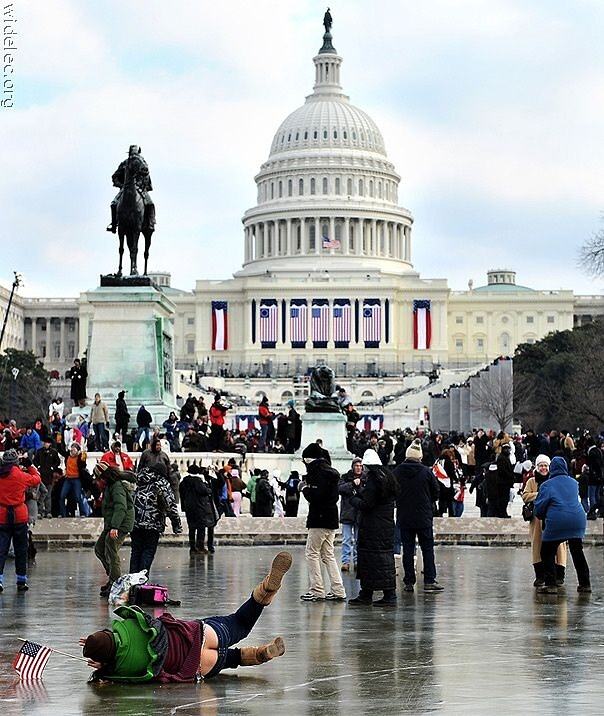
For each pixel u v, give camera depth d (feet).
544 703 63.10
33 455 199.11
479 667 73.56
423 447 226.38
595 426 510.17
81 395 230.68
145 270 233.96
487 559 152.05
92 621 92.94
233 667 70.79
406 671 72.43
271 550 161.58
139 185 231.71
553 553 112.16
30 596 109.50
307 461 111.65
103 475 110.32
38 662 69.21
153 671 67.92
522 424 633.20
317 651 79.71
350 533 138.41
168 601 102.83
